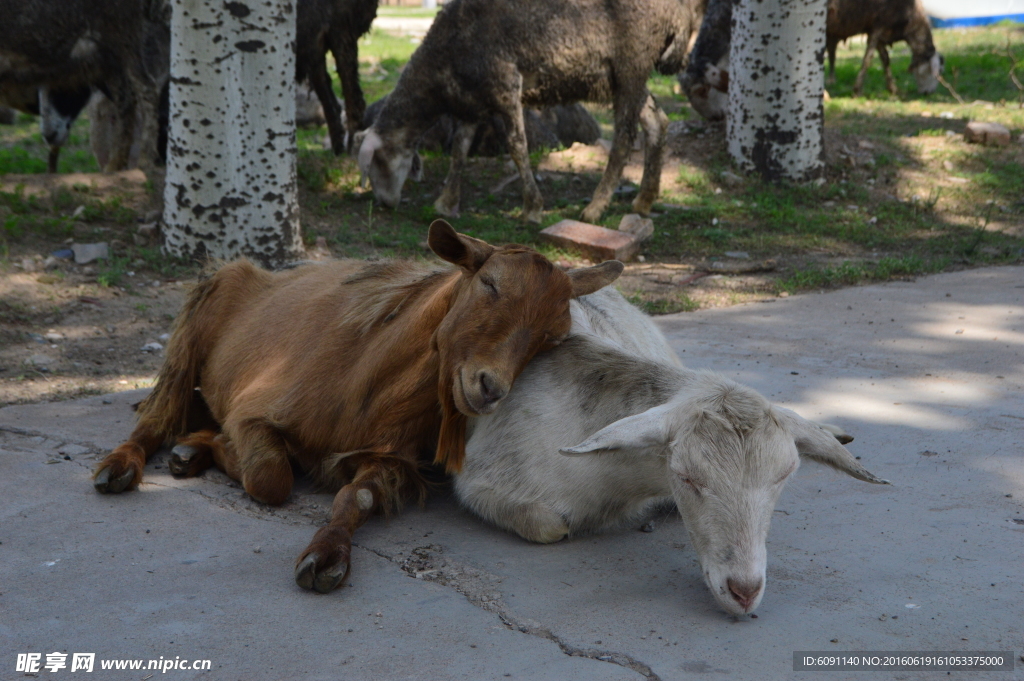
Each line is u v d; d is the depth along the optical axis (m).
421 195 10.40
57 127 9.92
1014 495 3.79
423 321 3.52
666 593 3.06
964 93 17.34
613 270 3.60
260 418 3.78
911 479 3.96
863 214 10.48
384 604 2.95
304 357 3.85
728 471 2.70
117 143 9.64
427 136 11.66
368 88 17.39
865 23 16.72
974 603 2.94
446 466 3.57
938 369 5.52
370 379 3.62
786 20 10.70
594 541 3.49
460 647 2.70
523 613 2.90
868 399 4.97
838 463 2.88
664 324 6.64
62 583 3.04
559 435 3.36
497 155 11.71
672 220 9.97
